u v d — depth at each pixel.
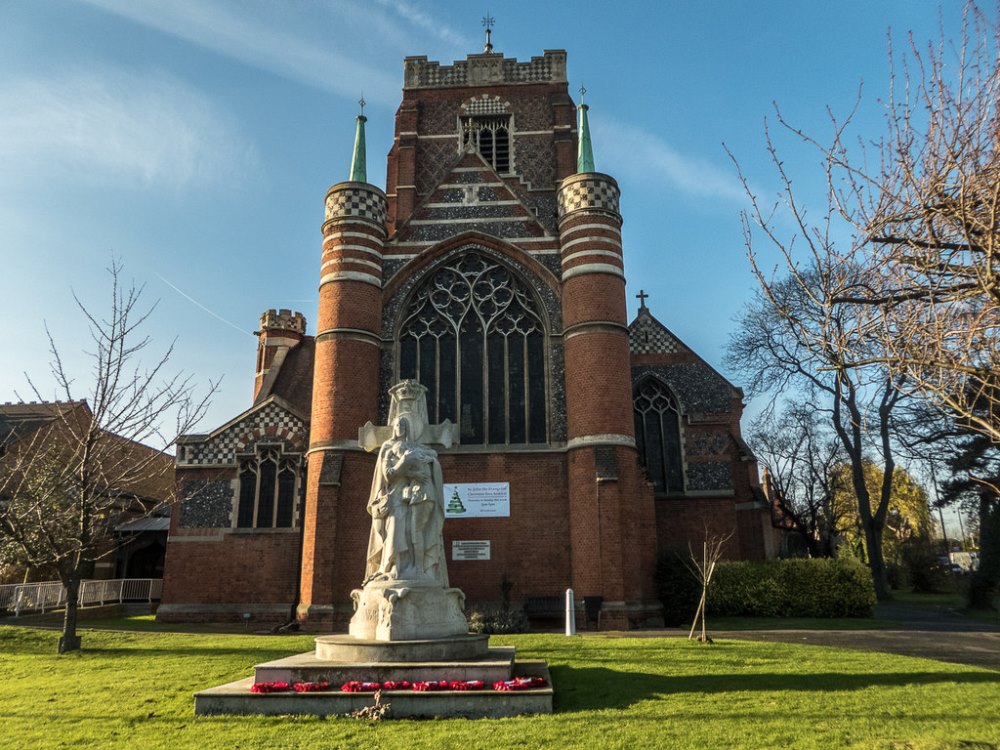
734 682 12.36
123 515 40.09
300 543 28.66
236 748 8.77
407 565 12.62
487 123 40.53
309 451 27.28
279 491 29.34
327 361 27.73
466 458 27.72
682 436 33.72
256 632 24.59
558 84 40.72
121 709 11.04
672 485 33.34
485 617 23.31
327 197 29.97
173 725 9.87
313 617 24.70
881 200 8.17
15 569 27.98
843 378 9.20
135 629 24.86
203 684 12.88
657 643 17.97
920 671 13.52
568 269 28.80
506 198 30.66
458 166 31.16
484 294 29.83
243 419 30.00
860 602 27.91
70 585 18.39
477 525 26.98
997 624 25.97
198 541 28.73
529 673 12.09
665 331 35.44
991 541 34.12
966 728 9.39
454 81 41.09
